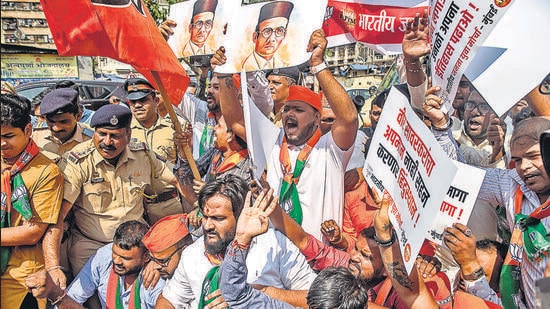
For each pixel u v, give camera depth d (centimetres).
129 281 298
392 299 261
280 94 319
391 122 242
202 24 322
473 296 248
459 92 306
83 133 347
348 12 315
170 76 307
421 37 272
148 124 389
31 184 274
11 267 277
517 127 238
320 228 286
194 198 325
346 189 295
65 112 330
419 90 280
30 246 279
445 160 207
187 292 278
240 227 247
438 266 261
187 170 324
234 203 269
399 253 245
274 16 276
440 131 273
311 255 276
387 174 244
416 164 224
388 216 243
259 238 276
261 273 271
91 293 302
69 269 316
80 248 309
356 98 362
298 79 322
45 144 354
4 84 309
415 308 242
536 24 230
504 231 270
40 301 282
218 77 305
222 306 261
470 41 230
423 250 270
